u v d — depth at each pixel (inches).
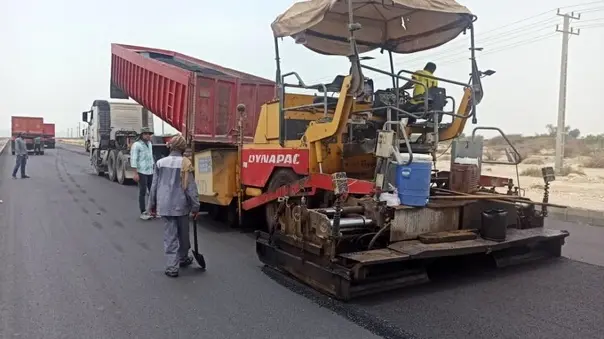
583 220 384.5
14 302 175.9
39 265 224.1
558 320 161.0
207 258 245.6
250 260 241.6
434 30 285.3
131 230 311.1
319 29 295.6
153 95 469.1
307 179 249.6
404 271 193.5
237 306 174.6
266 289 194.4
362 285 181.8
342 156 262.4
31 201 437.4
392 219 196.5
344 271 176.6
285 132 285.6
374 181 207.0
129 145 601.0
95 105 706.2
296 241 203.2
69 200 450.0
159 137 509.7
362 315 164.7
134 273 215.0
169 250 211.8
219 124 398.0
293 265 205.8
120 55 547.8
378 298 183.0
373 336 148.3
